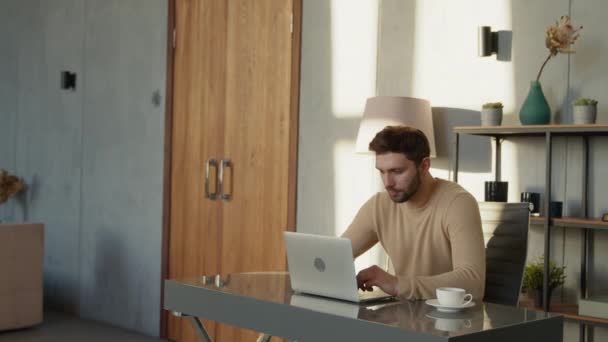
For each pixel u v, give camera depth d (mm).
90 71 6133
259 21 4664
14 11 7160
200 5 5086
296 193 4430
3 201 6684
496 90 3592
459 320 1950
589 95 3291
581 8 3326
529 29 3486
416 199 2611
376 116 3631
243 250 4750
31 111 6887
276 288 2420
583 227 3020
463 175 3699
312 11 4375
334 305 2146
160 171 5398
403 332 1824
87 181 6141
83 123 6199
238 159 4793
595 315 2967
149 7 5512
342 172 4203
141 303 5555
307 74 4395
